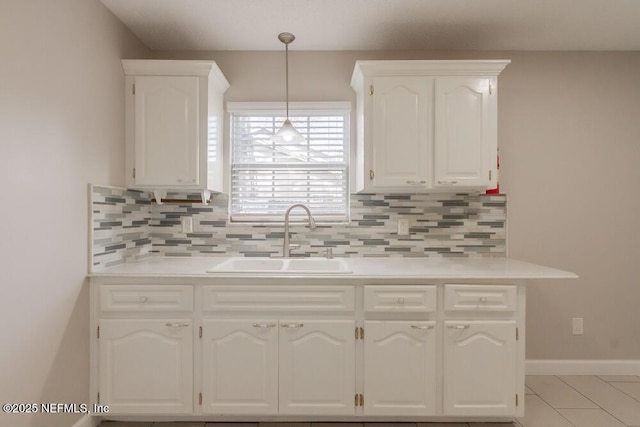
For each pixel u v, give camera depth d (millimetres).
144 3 1946
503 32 2266
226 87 2471
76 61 1723
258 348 1836
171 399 1844
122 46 2133
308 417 1929
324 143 2531
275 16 2084
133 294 1844
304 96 2496
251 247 2486
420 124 2129
